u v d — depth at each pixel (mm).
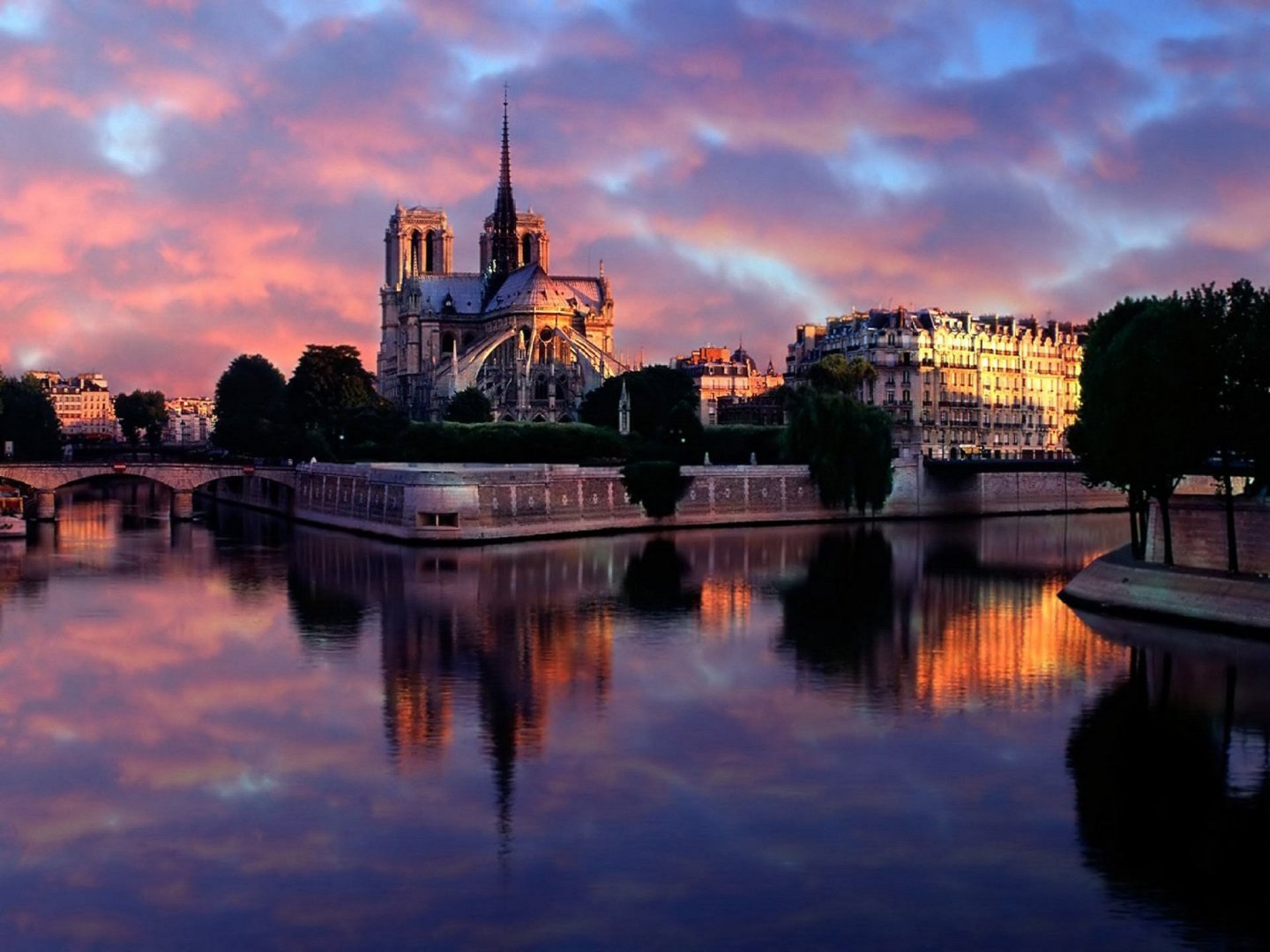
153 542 190375
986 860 61062
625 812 67250
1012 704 86938
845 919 55125
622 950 52656
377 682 94062
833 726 82125
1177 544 125938
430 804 68500
